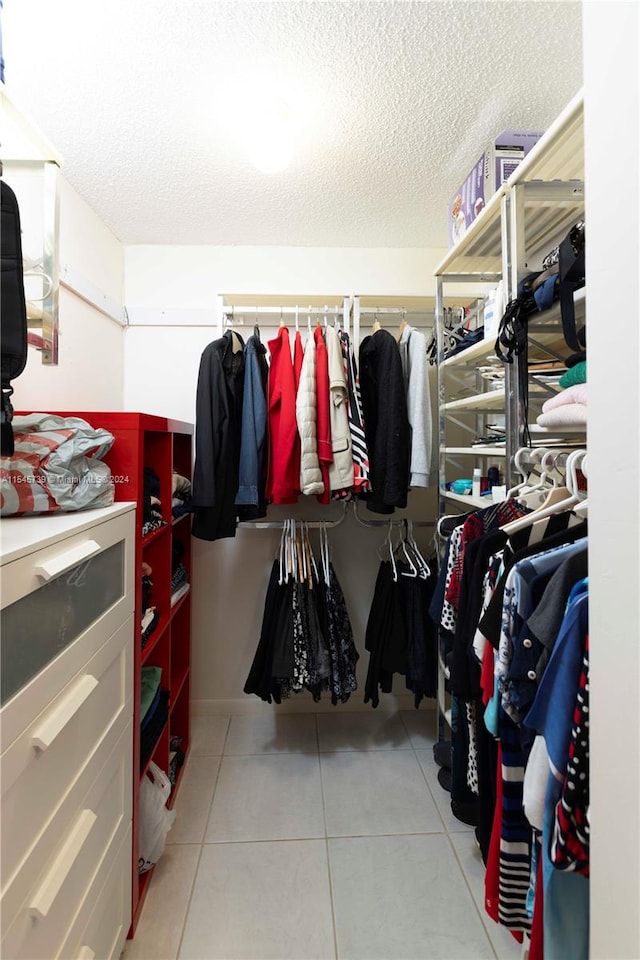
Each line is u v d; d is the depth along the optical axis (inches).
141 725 48.4
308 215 71.6
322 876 49.2
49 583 28.5
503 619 32.8
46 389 57.2
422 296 72.9
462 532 50.3
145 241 79.2
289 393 63.9
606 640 19.6
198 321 80.7
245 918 44.6
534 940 28.5
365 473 64.0
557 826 24.8
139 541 45.3
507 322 44.0
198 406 62.0
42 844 26.7
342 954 41.5
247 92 46.8
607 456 19.5
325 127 52.4
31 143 32.6
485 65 43.7
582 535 35.8
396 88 46.6
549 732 25.5
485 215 47.9
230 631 82.4
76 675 31.4
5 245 26.3
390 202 68.1
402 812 58.4
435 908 45.6
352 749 71.7
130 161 58.0
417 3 37.5
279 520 82.3
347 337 67.8
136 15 38.2
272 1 37.2
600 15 19.1
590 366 20.5
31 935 25.3
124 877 40.3
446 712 65.2
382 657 69.7
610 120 18.7
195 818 57.3
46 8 37.3
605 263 19.4
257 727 77.9
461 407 66.4
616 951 18.7
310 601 69.1
